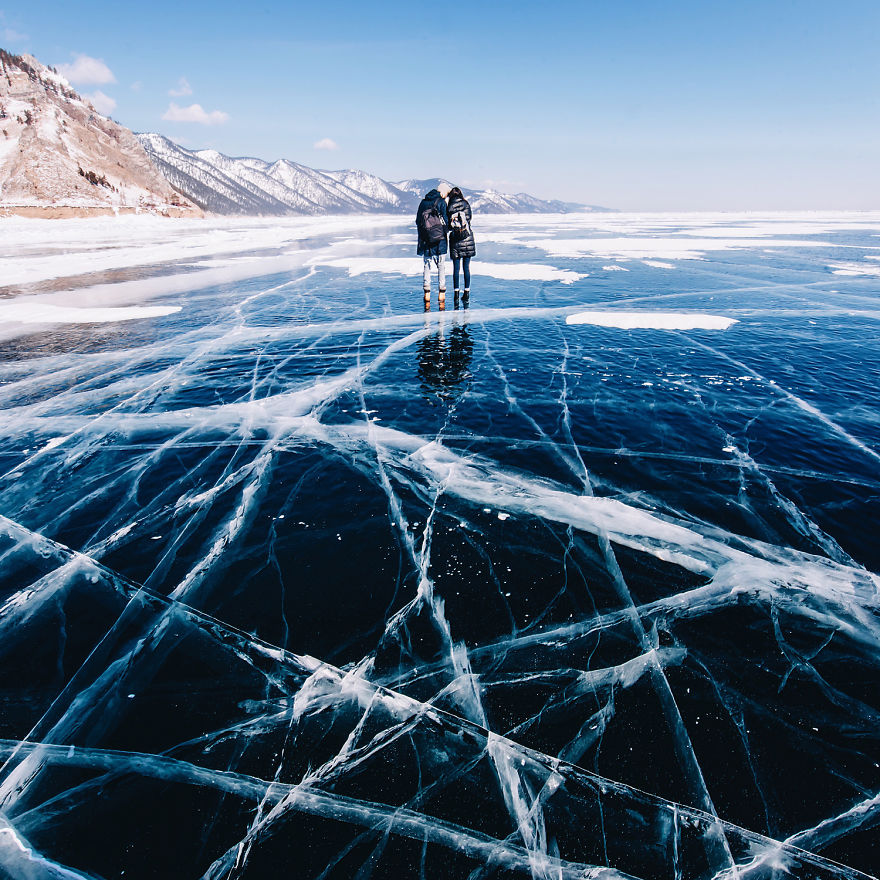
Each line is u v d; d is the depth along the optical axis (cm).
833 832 179
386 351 829
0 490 423
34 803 192
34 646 266
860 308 1131
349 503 394
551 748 209
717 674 242
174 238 3612
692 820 183
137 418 570
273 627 274
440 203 1041
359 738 215
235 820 184
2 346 861
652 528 359
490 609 285
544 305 1173
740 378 682
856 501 389
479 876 166
